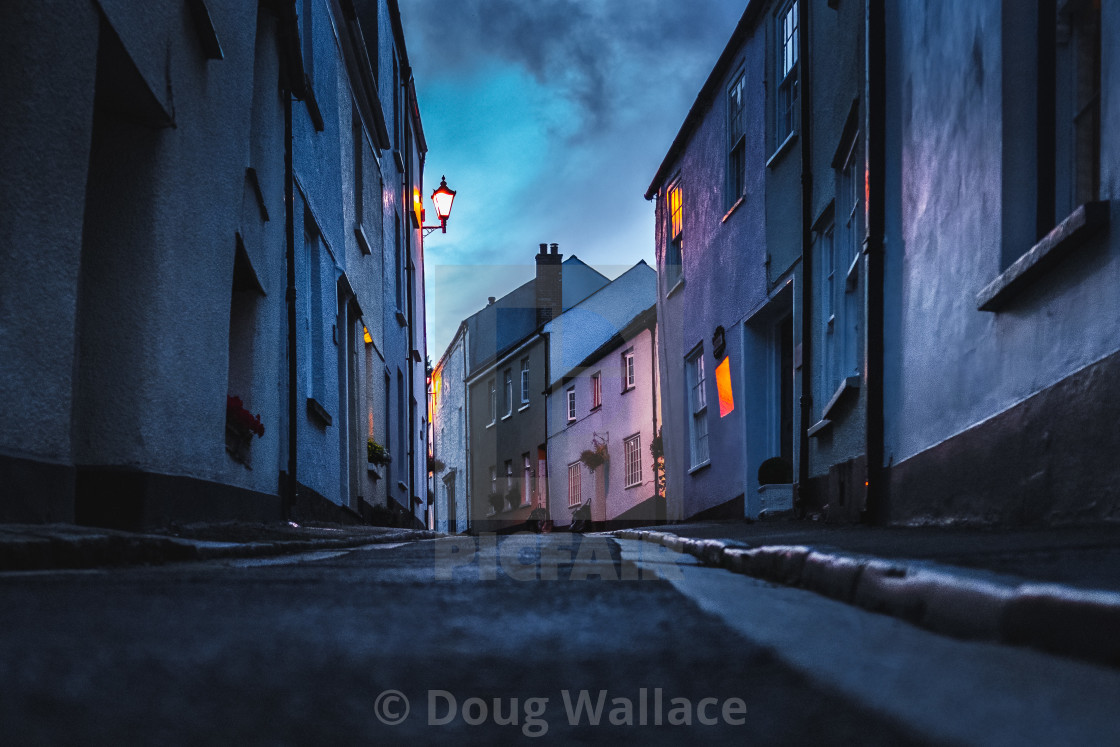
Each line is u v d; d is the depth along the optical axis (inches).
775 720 51.6
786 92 449.1
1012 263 192.5
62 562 136.2
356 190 617.9
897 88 279.3
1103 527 150.4
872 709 52.4
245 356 338.3
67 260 182.9
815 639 78.6
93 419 224.4
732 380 514.3
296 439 396.5
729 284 522.6
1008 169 194.2
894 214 278.7
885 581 98.0
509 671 66.5
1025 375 185.0
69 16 181.3
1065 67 191.9
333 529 373.1
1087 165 181.2
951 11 228.7
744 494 483.8
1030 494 178.9
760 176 472.1
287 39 367.2
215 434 280.8
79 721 49.7
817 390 387.2
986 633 76.0
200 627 83.0
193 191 261.3
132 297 230.7
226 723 50.6
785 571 136.6
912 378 257.6
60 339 180.2
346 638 79.4
